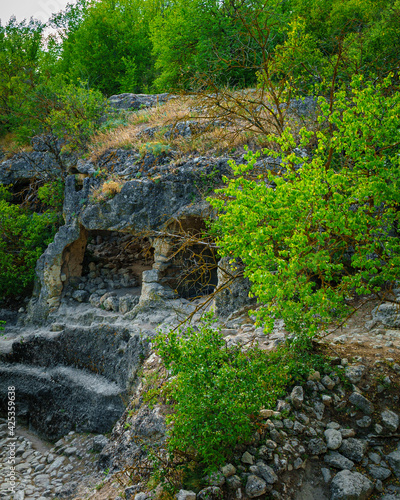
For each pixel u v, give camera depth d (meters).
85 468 10.17
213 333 6.41
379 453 5.81
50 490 9.56
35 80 21.75
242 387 5.64
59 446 11.56
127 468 6.17
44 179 18.80
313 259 5.12
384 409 6.29
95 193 14.11
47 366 13.81
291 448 5.76
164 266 13.20
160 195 12.82
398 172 5.35
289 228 5.36
